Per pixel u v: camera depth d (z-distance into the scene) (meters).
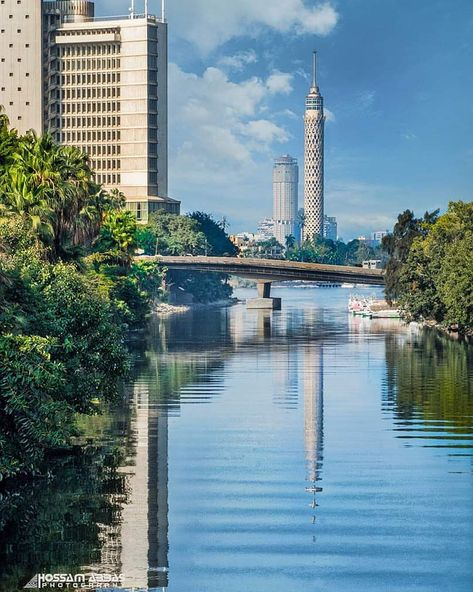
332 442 87.44
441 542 60.94
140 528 63.06
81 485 72.56
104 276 181.62
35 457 73.00
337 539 61.50
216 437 89.75
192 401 111.25
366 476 75.44
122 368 92.31
